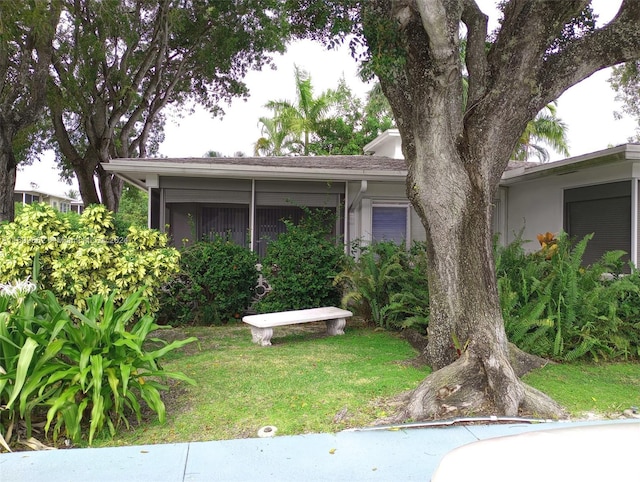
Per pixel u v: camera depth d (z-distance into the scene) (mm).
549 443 1896
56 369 4086
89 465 3545
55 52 13570
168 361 6074
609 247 8422
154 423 4320
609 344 6496
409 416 4391
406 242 10484
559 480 1638
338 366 5742
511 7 5195
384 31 4766
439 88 4742
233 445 3883
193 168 9297
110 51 14766
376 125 27703
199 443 3926
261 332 6914
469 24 5309
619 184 8195
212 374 5473
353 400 4711
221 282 8406
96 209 7059
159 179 9688
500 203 11508
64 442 4004
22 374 3762
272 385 5090
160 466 3535
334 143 27469
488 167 4984
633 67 8672
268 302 8555
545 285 6551
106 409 4125
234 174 9430
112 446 3914
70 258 6547
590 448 1813
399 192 10766
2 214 9461
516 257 7625
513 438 2016
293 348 6715
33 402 3889
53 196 35469
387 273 7938
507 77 4977
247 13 16047
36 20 9188
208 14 15898
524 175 9773
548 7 4891
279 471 3477
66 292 6473
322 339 7352
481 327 4887
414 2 4840
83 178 15672
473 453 1920
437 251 5195
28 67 10156
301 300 8422
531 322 5973
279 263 8477
